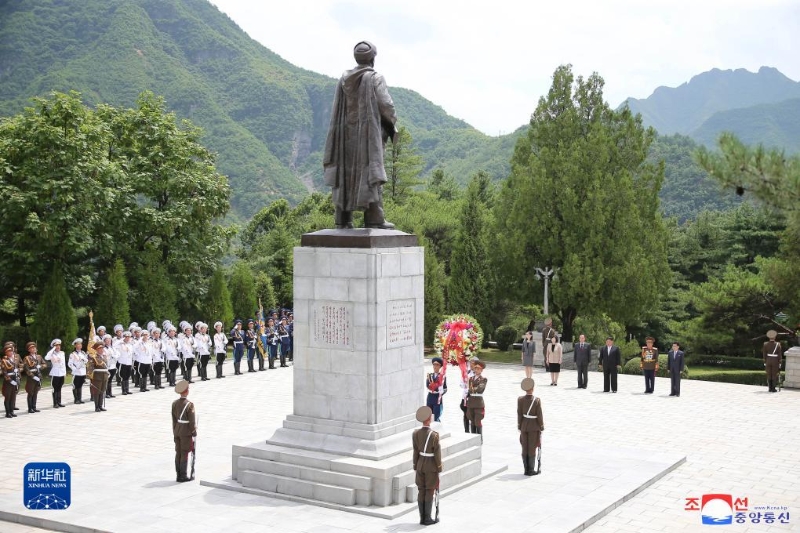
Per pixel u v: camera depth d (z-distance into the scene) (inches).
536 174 1536.7
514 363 1546.5
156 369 1206.3
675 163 4188.0
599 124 1534.2
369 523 558.3
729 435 878.4
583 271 1473.9
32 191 1350.9
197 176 1668.3
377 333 631.2
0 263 1386.6
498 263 1614.2
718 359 1962.4
